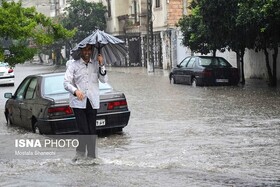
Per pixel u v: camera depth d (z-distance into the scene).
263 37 29.23
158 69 59.66
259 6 27.16
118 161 11.39
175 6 57.12
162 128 16.42
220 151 12.37
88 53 11.19
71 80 11.12
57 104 14.73
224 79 32.66
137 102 24.52
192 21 36.22
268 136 14.26
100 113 15.17
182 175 9.83
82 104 11.18
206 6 30.39
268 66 30.89
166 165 10.79
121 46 11.43
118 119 15.43
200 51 36.97
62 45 86.75
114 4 74.75
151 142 14.03
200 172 10.09
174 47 56.53
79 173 10.20
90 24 77.19
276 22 27.25
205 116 18.80
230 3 29.69
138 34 69.44
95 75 11.29
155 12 61.66
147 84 36.75
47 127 14.77
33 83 16.61
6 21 23.73
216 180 9.40
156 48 62.84
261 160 11.23
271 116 18.14
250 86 31.61
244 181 9.31
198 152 12.32
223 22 30.56
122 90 32.06
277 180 9.39
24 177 10.01
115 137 15.06
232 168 10.48
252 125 16.28
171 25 56.91
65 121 14.67
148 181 9.38
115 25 74.88
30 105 16.02
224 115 18.88
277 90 28.03
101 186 9.10
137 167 10.68
